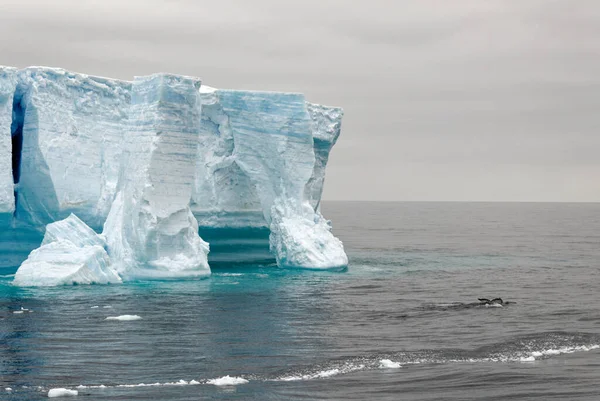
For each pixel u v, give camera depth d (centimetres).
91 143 7225
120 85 7388
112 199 7156
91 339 4709
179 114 6719
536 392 3809
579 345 4684
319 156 8638
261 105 7869
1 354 4369
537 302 6231
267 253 8575
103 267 6519
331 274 7538
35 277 6331
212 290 6400
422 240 13238
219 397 3694
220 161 8044
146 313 5456
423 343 4731
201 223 8069
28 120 6981
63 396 3691
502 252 10812
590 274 8156
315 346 4644
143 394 3719
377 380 3969
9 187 6694
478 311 5791
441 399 3709
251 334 4928
